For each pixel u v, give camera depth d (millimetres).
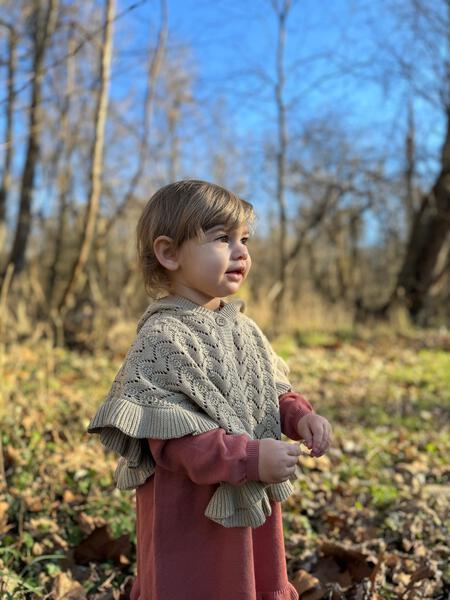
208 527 1591
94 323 8750
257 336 1838
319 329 11930
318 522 3145
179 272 1746
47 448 3598
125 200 11531
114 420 1516
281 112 14445
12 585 2238
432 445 4574
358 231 21703
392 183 15734
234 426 1590
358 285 21453
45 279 16359
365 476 3861
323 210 15398
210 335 1680
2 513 2758
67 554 2600
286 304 12703
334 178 15867
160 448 1549
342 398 6242
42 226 16906
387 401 6125
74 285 8633
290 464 1472
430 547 2857
